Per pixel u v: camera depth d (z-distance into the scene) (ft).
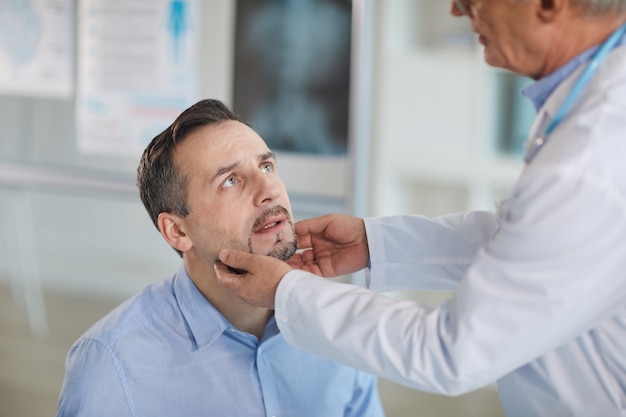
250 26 9.82
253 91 9.96
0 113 11.71
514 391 3.52
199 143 3.90
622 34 2.99
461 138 10.84
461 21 11.15
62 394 3.91
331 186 9.66
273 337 4.09
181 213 3.98
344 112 9.40
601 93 2.86
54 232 12.41
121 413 3.82
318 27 9.39
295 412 4.23
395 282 4.31
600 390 3.23
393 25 10.35
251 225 3.95
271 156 4.05
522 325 2.81
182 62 10.33
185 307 4.01
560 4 2.86
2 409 9.39
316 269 4.43
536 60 3.08
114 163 10.99
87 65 10.91
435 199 11.72
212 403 3.98
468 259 4.15
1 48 11.44
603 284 2.78
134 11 10.50
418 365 2.98
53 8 10.99
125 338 3.91
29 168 11.64
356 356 3.14
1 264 12.99
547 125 3.06
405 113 10.77
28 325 11.87
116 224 11.82
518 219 2.83
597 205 2.71
